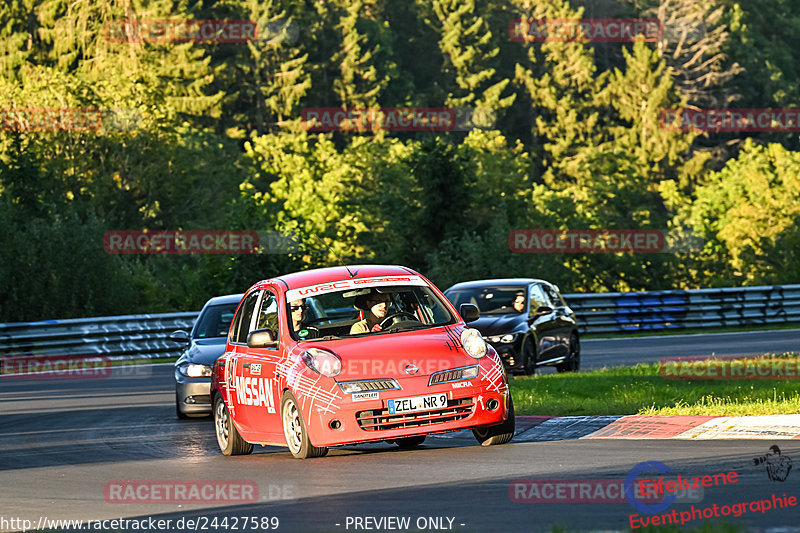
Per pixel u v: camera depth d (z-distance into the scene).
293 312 42.88
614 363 87.81
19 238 170.88
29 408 68.88
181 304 167.62
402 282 44.03
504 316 73.19
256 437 43.41
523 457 37.62
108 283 172.12
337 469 37.50
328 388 38.78
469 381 39.34
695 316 133.38
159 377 89.31
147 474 40.03
